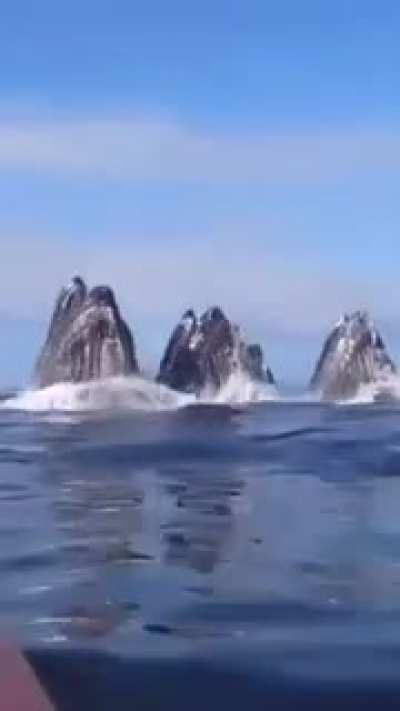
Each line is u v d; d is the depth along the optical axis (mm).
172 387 109438
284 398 111812
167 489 44844
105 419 89500
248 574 27250
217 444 64688
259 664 18906
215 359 110500
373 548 30781
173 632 21219
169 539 32781
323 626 21656
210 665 18844
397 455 58500
